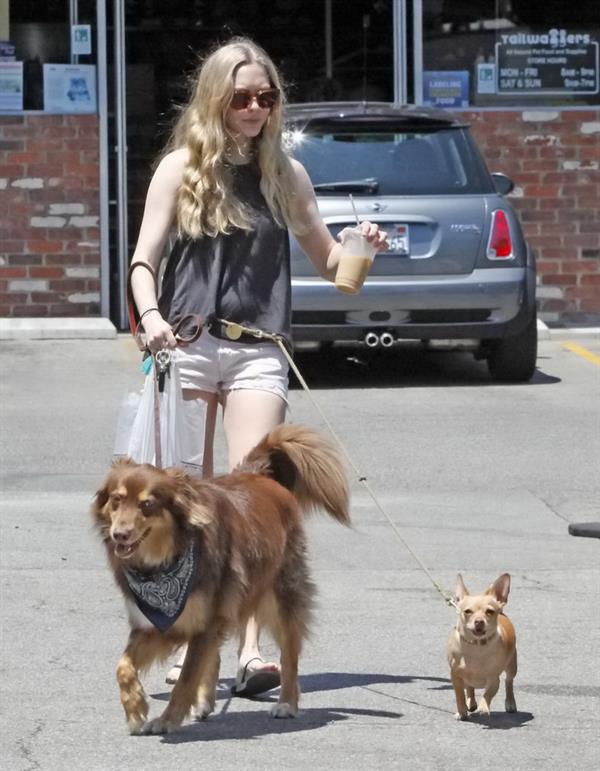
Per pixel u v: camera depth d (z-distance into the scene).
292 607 8.55
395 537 12.84
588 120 25.09
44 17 24.25
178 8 25.92
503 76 25.11
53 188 24.36
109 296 24.67
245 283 8.98
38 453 16.02
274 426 9.00
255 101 8.82
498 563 12.03
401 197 18.91
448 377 20.62
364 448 16.19
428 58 25.23
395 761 7.67
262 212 9.01
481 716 8.43
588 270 25.09
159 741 7.97
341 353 22.30
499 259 19.05
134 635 8.01
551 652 9.73
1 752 7.78
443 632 10.20
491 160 25.14
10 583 11.31
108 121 24.55
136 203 25.44
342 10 26.70
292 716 8.46
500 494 14.43
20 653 9.62
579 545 12.64
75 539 12.65
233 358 8.99
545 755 7.79
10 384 19.84
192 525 7.70
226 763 7.61
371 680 9.20
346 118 19.34
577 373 20.89
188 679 8.00
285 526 8.48
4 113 24.17
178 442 8.78
